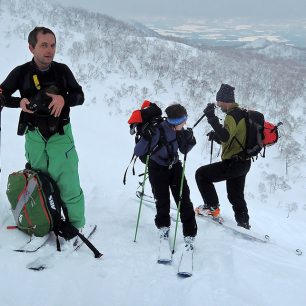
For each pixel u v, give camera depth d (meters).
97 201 5.19
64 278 3.13
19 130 3.51
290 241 6.45
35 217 3.57
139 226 4.55
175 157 4.00
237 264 3.72
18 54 51.59
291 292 3.34
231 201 5.39
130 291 3.12
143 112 3.96
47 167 3.66
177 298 3.08
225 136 4.57
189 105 54.72
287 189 36.44
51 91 3.26
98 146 22.94
